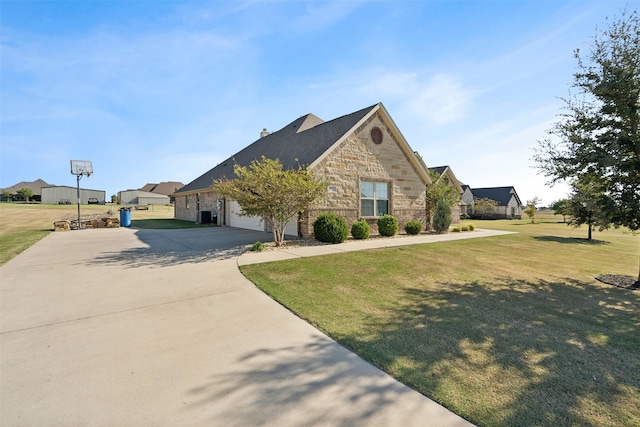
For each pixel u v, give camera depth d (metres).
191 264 7.71
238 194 10.32
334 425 2.20
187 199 26.58
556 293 5.62
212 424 2.21
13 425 2.20
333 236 11.56
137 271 6.98
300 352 3.32
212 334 3.77
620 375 2.91
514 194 49.06
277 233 10.88
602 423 2.25
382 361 3.12
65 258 8.55
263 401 2.49
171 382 2.75
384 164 15.33
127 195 66.88
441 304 4.92
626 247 12.75
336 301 5.02
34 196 67.19
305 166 12.31
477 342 3.58
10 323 4.06
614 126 6.14
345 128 14.30
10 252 9.48
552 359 3.21
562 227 24.38
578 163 6.34
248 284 5.96
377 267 7.55
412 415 2.32
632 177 6.04
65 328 3.92
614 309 4.77
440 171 25.88
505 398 2.54
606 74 6.03
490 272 7.26
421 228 15.60
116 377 2.83
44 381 2.75
